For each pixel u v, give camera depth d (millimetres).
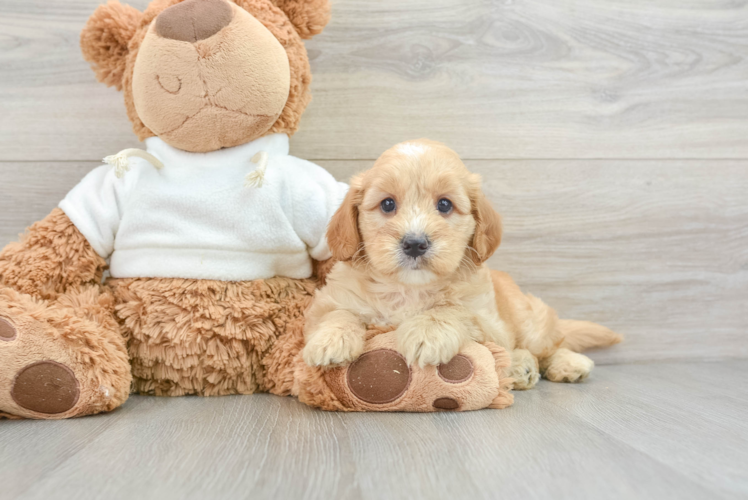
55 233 1855
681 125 2576
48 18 2307
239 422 1526
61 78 2322
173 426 1485
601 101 2539
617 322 2580
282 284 1997
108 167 2035
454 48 2461
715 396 1907
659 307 2592
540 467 1181
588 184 2545
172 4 1932
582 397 1868
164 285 1845
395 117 2453
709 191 2596
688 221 2590
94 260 1901
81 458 1220
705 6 2566
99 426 1487
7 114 2303
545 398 1847
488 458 1231
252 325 1880
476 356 1658
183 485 1066
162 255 1871
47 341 1561
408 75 2449
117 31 1950
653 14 2545
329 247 1830
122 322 1832
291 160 2051
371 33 2424
